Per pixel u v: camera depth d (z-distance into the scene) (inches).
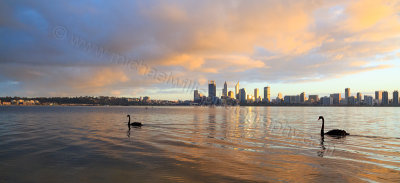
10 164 533.3
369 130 1288.1
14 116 2780.5
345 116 3147.1
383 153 661.3
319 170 493.0
